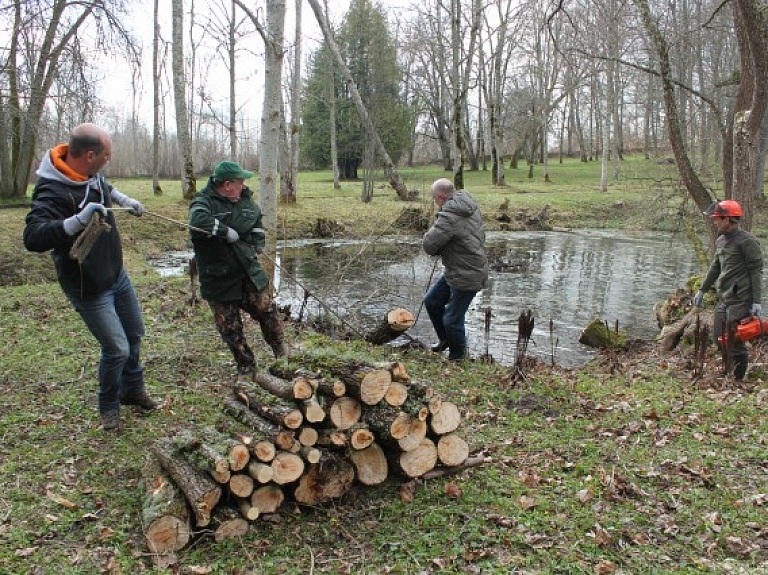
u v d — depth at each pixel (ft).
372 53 139.03
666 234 86.12
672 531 12.85
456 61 100.73
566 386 22.22
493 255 67.41
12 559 11.83
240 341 20.90
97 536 12.62
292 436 13.15
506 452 16.63
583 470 15.44
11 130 65.57
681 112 70.49
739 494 14.32
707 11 56.59
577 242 79.51
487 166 191.21
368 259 49.11
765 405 19.98
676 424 18.53
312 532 12.92
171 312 32.37
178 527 12.23
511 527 13.02
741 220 31.45
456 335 25.70
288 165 87.76
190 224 18.78
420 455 14.49
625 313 42.04
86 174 16.02
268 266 32.45
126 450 16.24
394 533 12.86
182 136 80.02
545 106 137.08
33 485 14.47
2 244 51.80
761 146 31.32
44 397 19.84
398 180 94.89
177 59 78.23
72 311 32.01
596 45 56.39
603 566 11.62
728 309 23.84
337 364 13.99
